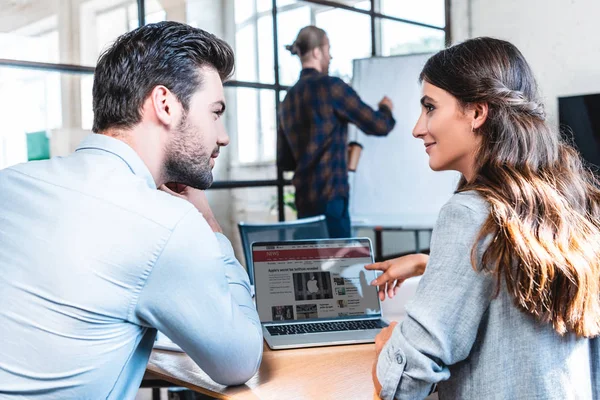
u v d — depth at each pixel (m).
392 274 1.50
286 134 3.47
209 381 1.16
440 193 3.80
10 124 2.54
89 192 0.97
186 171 1.12
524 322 0.84
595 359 0.90
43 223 0.96
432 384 0.90
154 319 1.00
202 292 1.00
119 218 0.95
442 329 0.84
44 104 2.64
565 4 3.78
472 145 0.96
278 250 1.58
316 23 3.61
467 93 0.94
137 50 1.06
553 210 0.84
